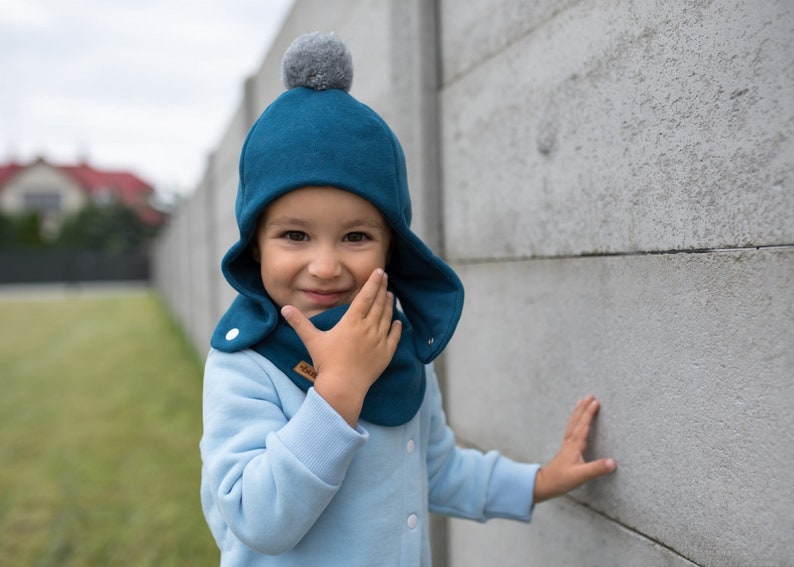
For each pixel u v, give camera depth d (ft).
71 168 152.97
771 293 3.26
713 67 3.54
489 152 5.98
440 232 6.98
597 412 4.70
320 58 4.04
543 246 5.24
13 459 14.25
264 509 3.54
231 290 15.14
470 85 6.27
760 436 3.35
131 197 149.59
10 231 106.73
